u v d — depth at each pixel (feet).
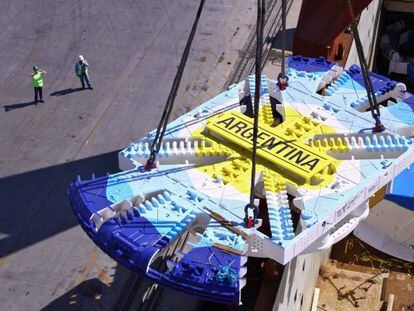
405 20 180.34
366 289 117.60
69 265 92.07
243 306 82.94
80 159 108.17
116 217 66.64
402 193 112.37
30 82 123.44
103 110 117.50
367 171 72.18
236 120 76.33
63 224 97.76
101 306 87.04
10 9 141.38
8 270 91.45
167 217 66.85
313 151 73.15
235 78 124.88
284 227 66.13
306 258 101.35
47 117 115.85
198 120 78.07
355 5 108.88
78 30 135.95
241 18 139.33
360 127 77.51
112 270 91.35
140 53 130.21
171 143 75.56
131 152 73.92
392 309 114.73
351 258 122.62
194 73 125.59
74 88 122.11
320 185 70.23
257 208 66.90
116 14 140.36
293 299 98.22
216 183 70.54
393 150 74.69
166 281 62.49
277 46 131.75
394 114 81.00
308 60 88.58
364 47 147.23
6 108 117.70
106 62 127.95
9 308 86.89
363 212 76.28
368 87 77.20
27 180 104.58
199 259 63.26
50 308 86.84
